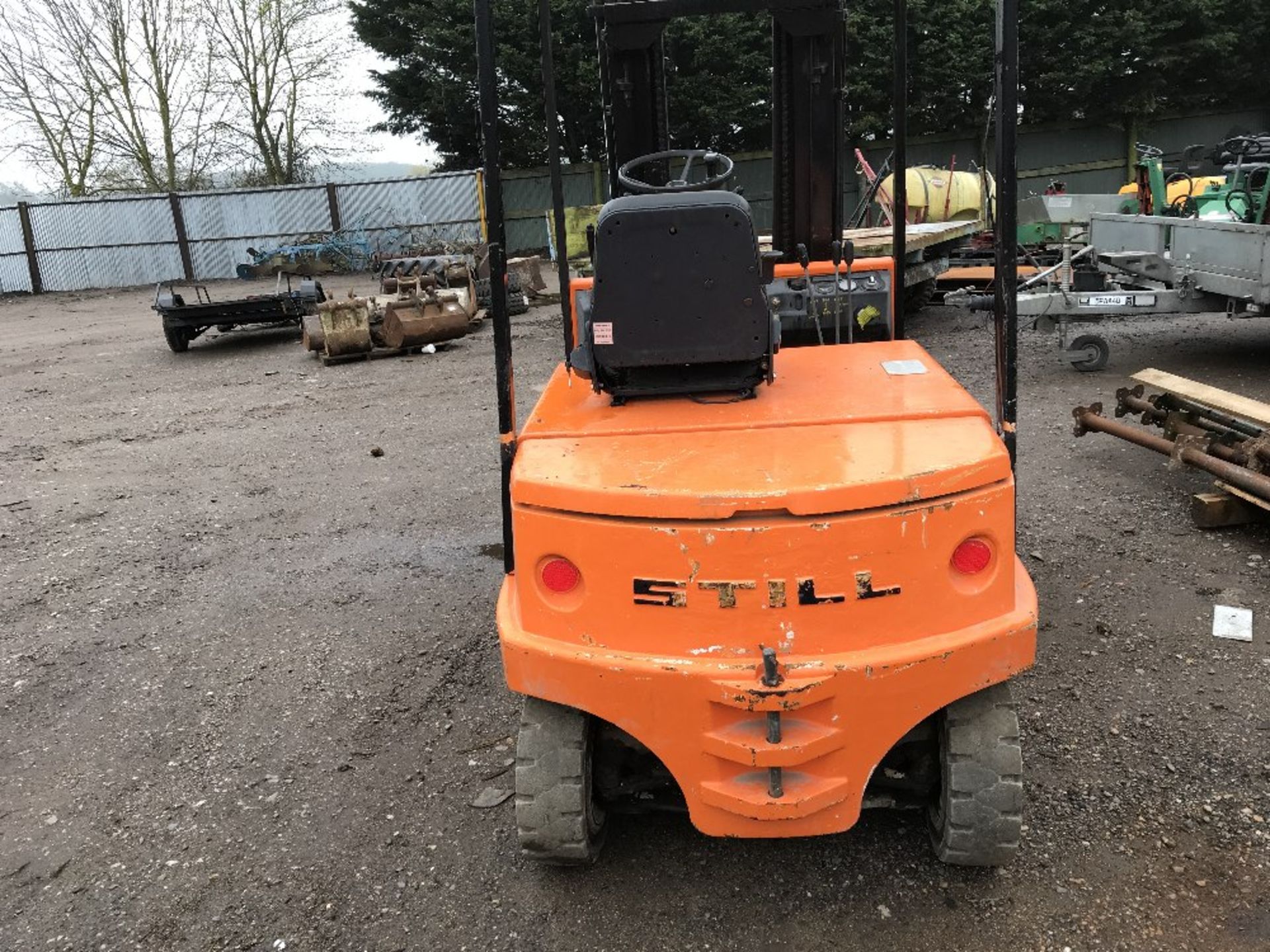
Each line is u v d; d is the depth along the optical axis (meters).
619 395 3.10
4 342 17.16
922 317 13.22
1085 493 5.81
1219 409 5.53
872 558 2.41
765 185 25.11
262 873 3.11
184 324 13.89
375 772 3.61
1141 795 3.16
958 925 2.69
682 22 21.95
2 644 4.86
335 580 5.41
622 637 2.52
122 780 3.68
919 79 24.22
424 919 2.87
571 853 2.81
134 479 7.71
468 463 7.48
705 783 2.56
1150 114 26.03
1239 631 4.11
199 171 31.89
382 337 12.80
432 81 26.20
